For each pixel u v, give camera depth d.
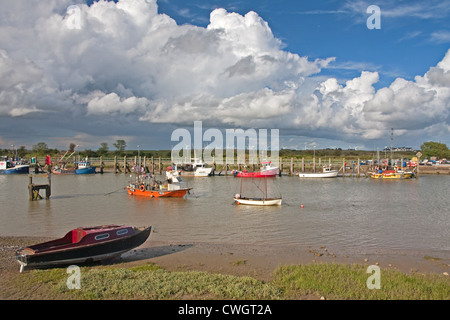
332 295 13.30
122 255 19.94
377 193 52.03
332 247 22.34
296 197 47.22
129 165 97.31
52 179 74.00
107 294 13.16
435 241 24.00
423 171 91.19
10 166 86.38
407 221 30.91
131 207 38.41
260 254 20.39
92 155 128.62
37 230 26.94
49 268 16.33
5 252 19.77
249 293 13.41
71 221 30.55
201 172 81.94
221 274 15.96
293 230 27.20
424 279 15.32
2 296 13.02
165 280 14.54
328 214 34.31
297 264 18.27
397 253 20.95
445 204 41.16
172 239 24.31
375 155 140.88
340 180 74.56
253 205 39.72
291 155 130.88
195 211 35.94
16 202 41.59
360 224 29.48
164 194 45.53
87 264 17.41
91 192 51.34
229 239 24.38
